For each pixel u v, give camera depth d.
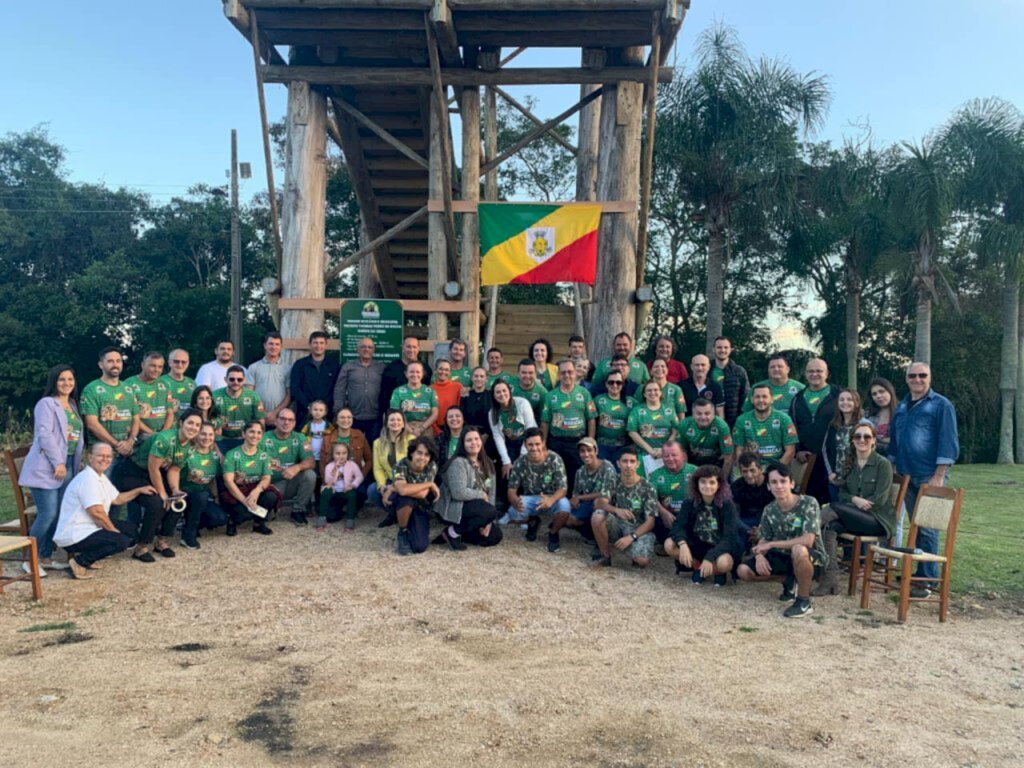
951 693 4.50
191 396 7.94
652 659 4.90
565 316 14.57
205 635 5.15
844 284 21.88
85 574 6.39
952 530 5.85
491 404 8.09
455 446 7.61
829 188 18.94
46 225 31.81
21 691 4.20
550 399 7.98
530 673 4.61
